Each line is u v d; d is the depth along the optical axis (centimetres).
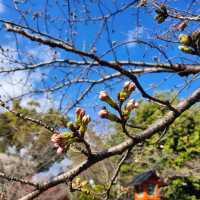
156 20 323
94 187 303
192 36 269
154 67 304
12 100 321
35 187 247
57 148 247
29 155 904
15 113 258
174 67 301
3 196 311
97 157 251
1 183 468
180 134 1252
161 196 1299
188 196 1310
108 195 294
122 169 1273
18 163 912
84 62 299
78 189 297
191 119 1222
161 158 1223
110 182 293
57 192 911
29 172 886
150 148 823
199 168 1232
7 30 230
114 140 823
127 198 948
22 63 315
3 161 923
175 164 1253
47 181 249
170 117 276
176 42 331
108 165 898
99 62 242
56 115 311
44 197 952
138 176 988
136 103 257
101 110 253
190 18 336
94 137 812
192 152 1266
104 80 322
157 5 347
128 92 253
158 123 272
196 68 302
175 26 364
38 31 276
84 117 247
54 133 252
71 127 245
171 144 1260
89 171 964
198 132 1249
